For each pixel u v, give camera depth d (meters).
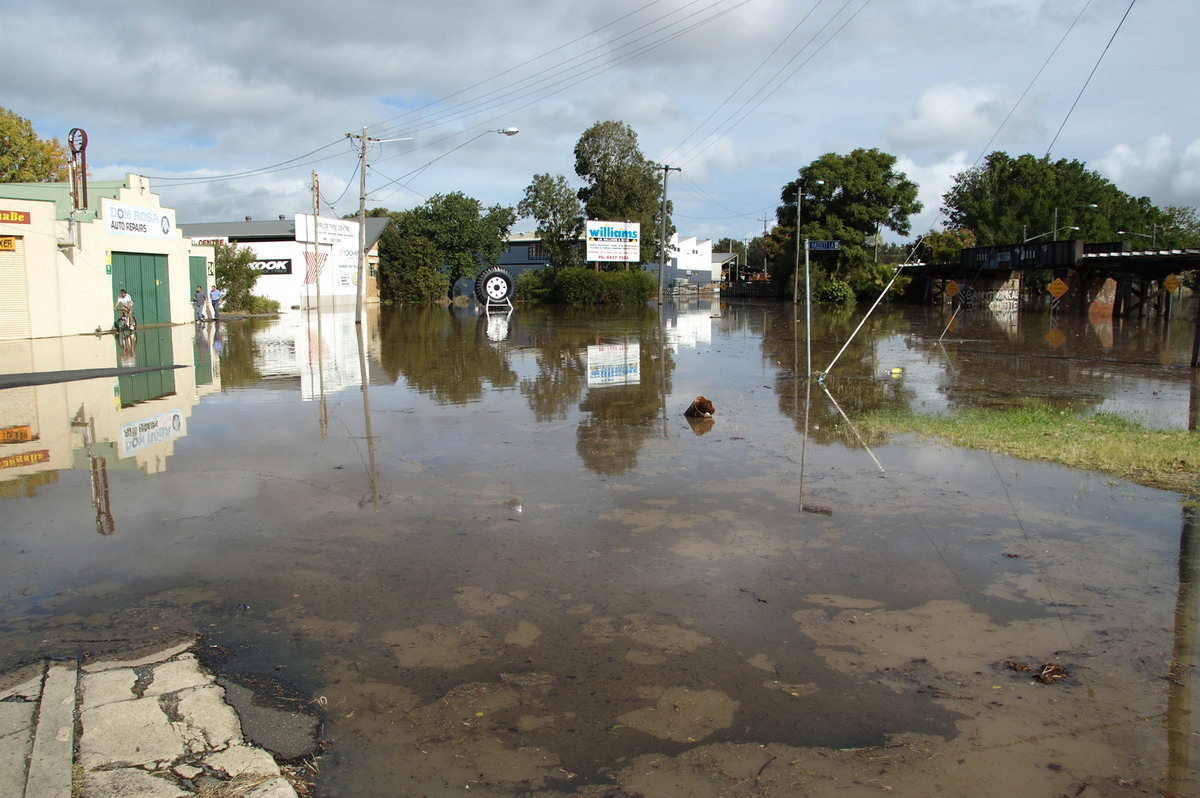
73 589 4.79
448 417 10.66
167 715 3.44
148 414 10.80
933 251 56.59
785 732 3.40
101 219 25.62
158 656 3.98
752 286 70.56
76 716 3.40
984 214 65.31
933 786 3.03
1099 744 3.30
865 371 15.97
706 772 3.12
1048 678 3.81
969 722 3.46
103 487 7.05
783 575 5.08
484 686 3.75
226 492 6.91
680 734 3.38
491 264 62.34
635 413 10.98
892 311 44.00
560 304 51.84
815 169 53.41
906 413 10.77
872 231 55.38
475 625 4.38
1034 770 3.13
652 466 7.90
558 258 59.75
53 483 7.18
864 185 53.12
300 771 3.09
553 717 3.50
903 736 3.36
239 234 52.44
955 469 7.72
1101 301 41.75
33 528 5.90
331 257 49.62
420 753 3.23
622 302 51.50
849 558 5.37
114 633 4.23
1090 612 4.53
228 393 12.83
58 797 2.85
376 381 14.38
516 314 41.16
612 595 4.77
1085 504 6.52
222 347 21.36
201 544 5.59
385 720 3.46
